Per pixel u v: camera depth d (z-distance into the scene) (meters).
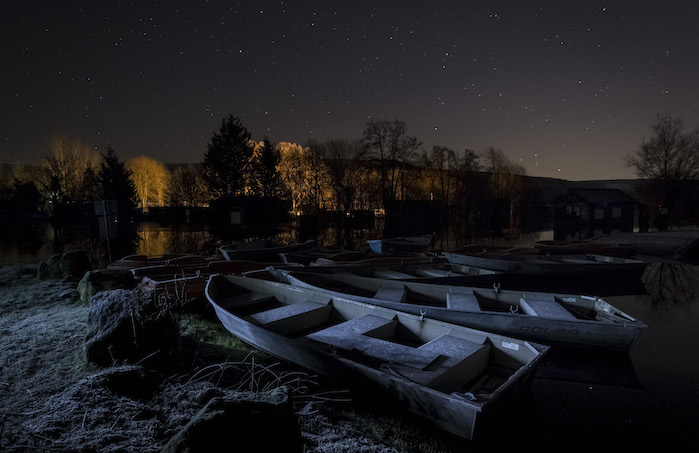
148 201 75.50
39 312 7.61
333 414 4.72
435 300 9.05
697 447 4.89
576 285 14.62
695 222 43.12
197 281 9.30
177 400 4.15
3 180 58.47
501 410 4.71
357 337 5.86
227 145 48.88
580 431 5.16
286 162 54.47
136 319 5.00
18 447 2.86
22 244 24.91
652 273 17.72
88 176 49.69
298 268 11.11
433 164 50.38
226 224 42.06
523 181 56.38
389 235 33.53
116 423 3.37
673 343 8.59
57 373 4.66
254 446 2.27
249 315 7.33
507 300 8.56
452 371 4.86
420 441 4.41
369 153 46.72
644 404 5.86
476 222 47.66
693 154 42.38
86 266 11.28
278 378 5.09
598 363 7.07
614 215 41.97
